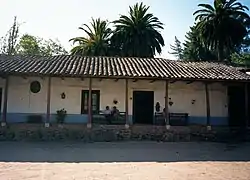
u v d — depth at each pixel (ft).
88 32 122.62
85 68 57.26
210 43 115.65
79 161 35.55
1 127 51.65
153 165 34.04
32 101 62.18
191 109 64.44
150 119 63.72
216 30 112.37
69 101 62.95
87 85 63.57
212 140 55.21
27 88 62.34
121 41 116.26
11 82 62.08
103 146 47.65
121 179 26.96
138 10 116.57
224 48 116.26
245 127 57.31
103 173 29.30
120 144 49.83
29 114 61.82
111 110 60.18
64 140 52.16
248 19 115.03
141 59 71.87
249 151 45.27
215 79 54.80
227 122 64.75
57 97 62.75
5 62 58.59
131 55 115.03
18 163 33.58
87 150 43.73
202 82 61.00
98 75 52.70
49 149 43.88
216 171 31.14
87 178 27.04
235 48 132.05
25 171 29.48
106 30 121.70
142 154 41.29
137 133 53.98
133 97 63.87
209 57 137.90
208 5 114.11
